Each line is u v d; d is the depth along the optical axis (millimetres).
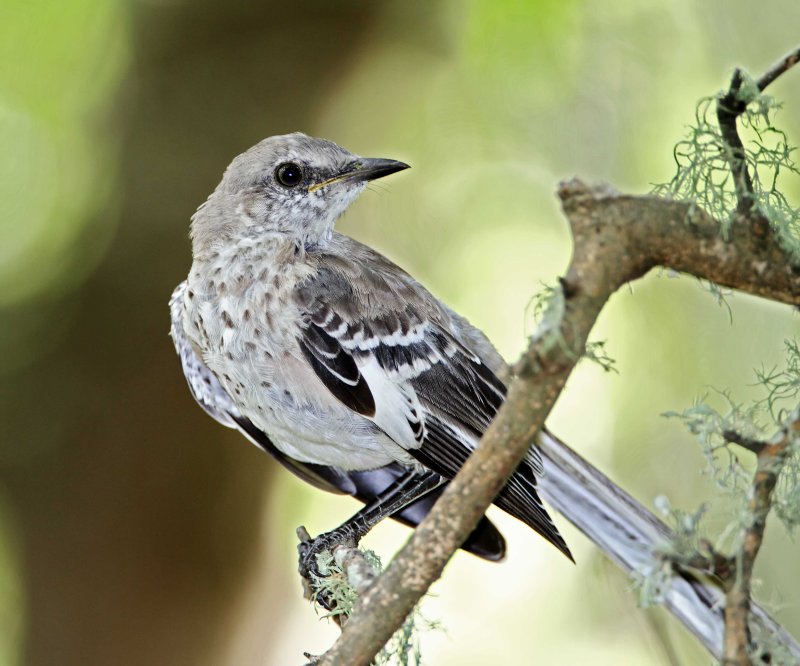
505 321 12734
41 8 12148
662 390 10906
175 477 10852
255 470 10906
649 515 6340
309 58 11836
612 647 10484
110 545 10781
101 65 12164
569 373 3451
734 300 9828
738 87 3838
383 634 3891
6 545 11016
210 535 10867
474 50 12625
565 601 11594
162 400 10977
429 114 12820
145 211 11438
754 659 3834
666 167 11969
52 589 10766
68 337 11281
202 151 11578
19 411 11062
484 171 12938
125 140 11703
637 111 12078
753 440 3639
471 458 3621
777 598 6441
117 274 11320
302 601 11484
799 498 4020
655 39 11930
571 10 12242
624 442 10898
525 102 12602
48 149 12211
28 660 10820
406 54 12469
